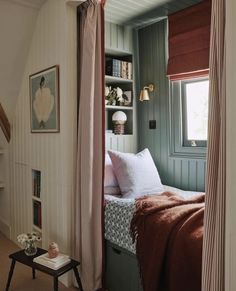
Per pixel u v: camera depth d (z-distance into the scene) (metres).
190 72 2.61
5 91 2.90
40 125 2.54
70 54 2.16
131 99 3.16
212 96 1.24
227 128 1.11
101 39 2.05
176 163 2.86
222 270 1.17
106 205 2.10
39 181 2.64
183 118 2.82
